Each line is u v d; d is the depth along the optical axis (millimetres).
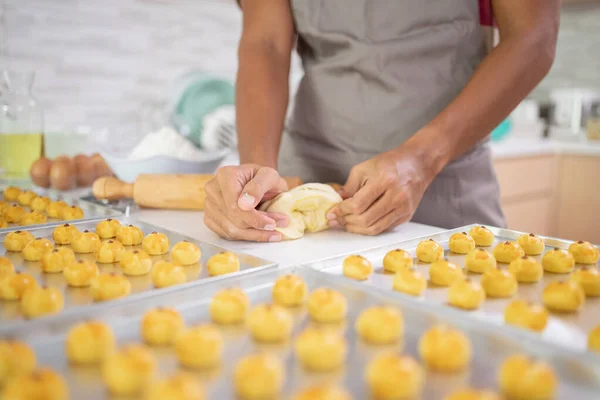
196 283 601
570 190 2318
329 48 1186
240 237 865
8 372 433
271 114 1114
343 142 1178
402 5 1110
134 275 686
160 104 2082
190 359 461
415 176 906
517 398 415
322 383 441
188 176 1097
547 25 1016
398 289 625
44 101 1846
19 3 1761
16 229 852
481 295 593
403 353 488
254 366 423
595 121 2414
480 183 1193
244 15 1251
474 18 1123
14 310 571
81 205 1075
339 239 894
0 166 1342
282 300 589
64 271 656
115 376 419
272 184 890
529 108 2598
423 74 1115
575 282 634
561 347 445
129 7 1970
